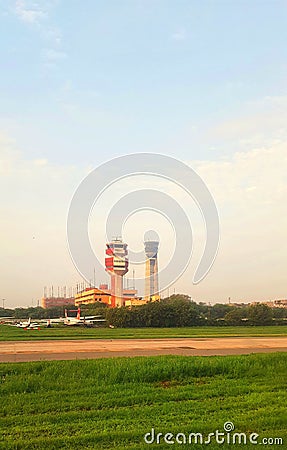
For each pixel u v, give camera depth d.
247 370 18.20
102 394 14.39
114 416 11.69
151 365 17.94
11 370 17.20
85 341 36.66
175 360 19.33
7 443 9.45
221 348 29.47
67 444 9.48
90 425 10.85
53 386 15.34
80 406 12.82
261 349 28.66
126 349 28.66
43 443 9.50
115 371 16.84
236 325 77.19
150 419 11.34
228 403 13.02
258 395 14.05
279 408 12.28
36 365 17.89
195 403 13.04
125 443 9.58
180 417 11.49
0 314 125.69
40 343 34.44
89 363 18.45
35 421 11.28
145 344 33.09
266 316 78.31
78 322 66.81
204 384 16.06
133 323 59.00
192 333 50.84
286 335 46.97
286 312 89.94
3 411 12.30
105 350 27.98
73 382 15.90
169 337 42.62
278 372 18.19
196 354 25.17
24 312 114.44
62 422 11.22
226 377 17.34
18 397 13.86
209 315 80.00
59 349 28.75
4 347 30.41
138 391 14.76
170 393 14.42
